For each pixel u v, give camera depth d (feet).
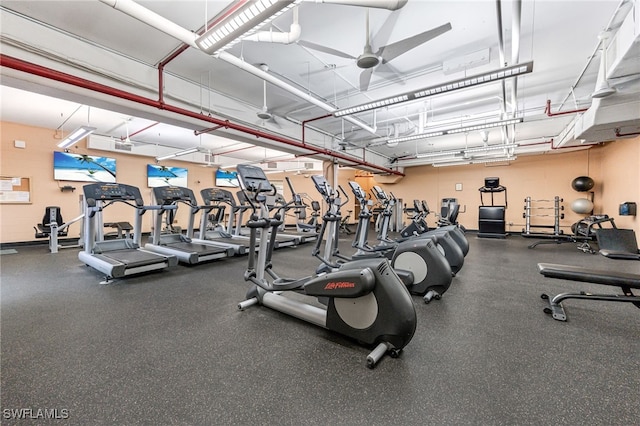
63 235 22.80
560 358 5.93
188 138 25.77
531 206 29.78
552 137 25.43
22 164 21.57
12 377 5.25
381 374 5.37
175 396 4.74
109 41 11.33
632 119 13.34
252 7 6.44
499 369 5.53
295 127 22.08
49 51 10.16
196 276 12.70
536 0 9.30
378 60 9.85
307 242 23.58
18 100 16.66
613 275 7.71
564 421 4.16
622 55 9.14
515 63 10.05
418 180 38.22
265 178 9.21
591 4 9.45
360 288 5.84
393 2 6.59
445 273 9.42
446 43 11.79
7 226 21.01
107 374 5.35
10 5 9.22
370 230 36.06
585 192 26.96
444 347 6.40
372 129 19.80
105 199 14.06
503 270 13.97
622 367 5.58
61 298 9.71
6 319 7.94
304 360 5.85
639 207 18.24
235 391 4.87
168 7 9.64
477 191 33.63
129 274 12.35
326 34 11.20
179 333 7.07
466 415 4.29
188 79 14.75
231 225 21.30
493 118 20.38
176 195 17.42
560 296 8.56
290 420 4.22
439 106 19.12
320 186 12.04
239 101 17.65
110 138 25.48
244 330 7.25
